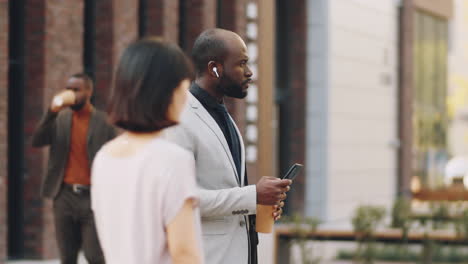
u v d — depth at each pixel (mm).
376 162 23188
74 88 7832
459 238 10047
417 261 10258
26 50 11789
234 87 4691
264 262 10258
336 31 20422
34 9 11758
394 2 24344
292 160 19797
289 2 19844
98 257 7953
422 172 27031
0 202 10844
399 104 24797
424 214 10469
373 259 10211
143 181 3125
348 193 21234
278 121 19766
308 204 19781
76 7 12188
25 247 11719
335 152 20406
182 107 3229
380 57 23422
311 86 19844
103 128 7914
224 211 4461
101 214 3232
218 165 4516
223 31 4719
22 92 11805
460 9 35438
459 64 34094
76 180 7871
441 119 29438
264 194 4512
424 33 27875
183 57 3205
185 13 15375
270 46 8641
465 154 32875
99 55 13000
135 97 3131
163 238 3133
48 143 7941
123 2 13133
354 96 21656
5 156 10914
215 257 4539
